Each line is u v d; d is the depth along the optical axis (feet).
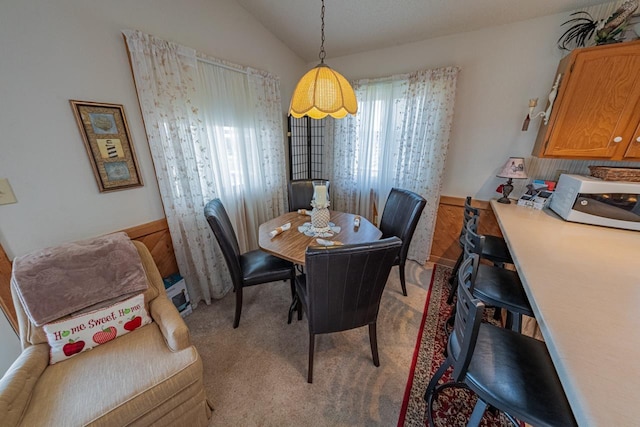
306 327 6.14
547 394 2.53
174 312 4.22
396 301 7.10
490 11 6.23
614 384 1.88
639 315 2.63
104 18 4.58
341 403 4.32
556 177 6.92
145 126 5.34
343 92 4.90
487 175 7.88
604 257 3.95
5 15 3.61
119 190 5.24
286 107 9.50
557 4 5.75
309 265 3.56
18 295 3.50
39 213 4.26
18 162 3.96
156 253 6.08
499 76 7.06
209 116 6.58
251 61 7.70
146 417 3.10
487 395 2.65
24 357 3.34
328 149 10.59
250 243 8.63
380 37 7.87
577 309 2.73
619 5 5.49
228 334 5.92
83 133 4.58
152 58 5.18
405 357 5.23
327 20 7.23
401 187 9.09
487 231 8.18
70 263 3.82
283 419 4.08
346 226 6.65
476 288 4.47
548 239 4.68
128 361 3.51
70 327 3.65
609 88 5.19
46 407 2.90
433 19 6.75
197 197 6.42
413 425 3.98
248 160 7.99
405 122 8.43
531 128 6.98
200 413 3.69
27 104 3.94
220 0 6.52
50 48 4.05
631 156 5.27
